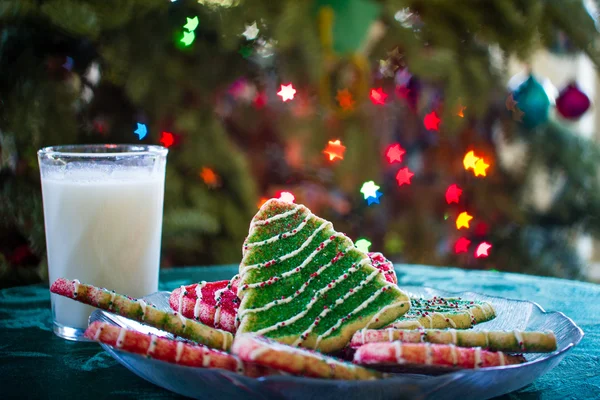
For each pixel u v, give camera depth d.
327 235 0.56
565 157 1.06
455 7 0.94
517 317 0.58
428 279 0.74
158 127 0.90
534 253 1.09
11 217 0.87
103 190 0.60
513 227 1.10
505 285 0.72
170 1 0.86
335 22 0.88
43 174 0.61
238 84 0.94
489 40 0.96
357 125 0.98
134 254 0.61
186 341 0.53
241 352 0.46
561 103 0.96
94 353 0.56
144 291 0.62
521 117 1.01
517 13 0.94
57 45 0.87
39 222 0.87
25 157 0.86
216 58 0.92
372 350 0.47
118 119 0.91
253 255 0.55
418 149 1.06
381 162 1.00
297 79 0.95
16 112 0.85
